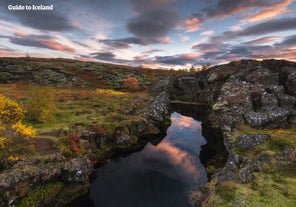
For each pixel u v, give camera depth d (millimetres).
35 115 32125
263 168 19484
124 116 40750
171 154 33844
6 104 28016
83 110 40906
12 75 87688
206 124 49750
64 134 28250
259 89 46375
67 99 50188
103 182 24781
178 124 51125
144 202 21234
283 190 16250
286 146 24203
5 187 16531
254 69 61312
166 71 141125
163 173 27547
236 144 28359
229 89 49562
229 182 18156
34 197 18125
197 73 91188
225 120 41625
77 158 23656
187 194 22812
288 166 19516
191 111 65188
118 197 22016
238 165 22625
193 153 34375
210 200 16312
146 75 118562
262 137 26797
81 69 108188
